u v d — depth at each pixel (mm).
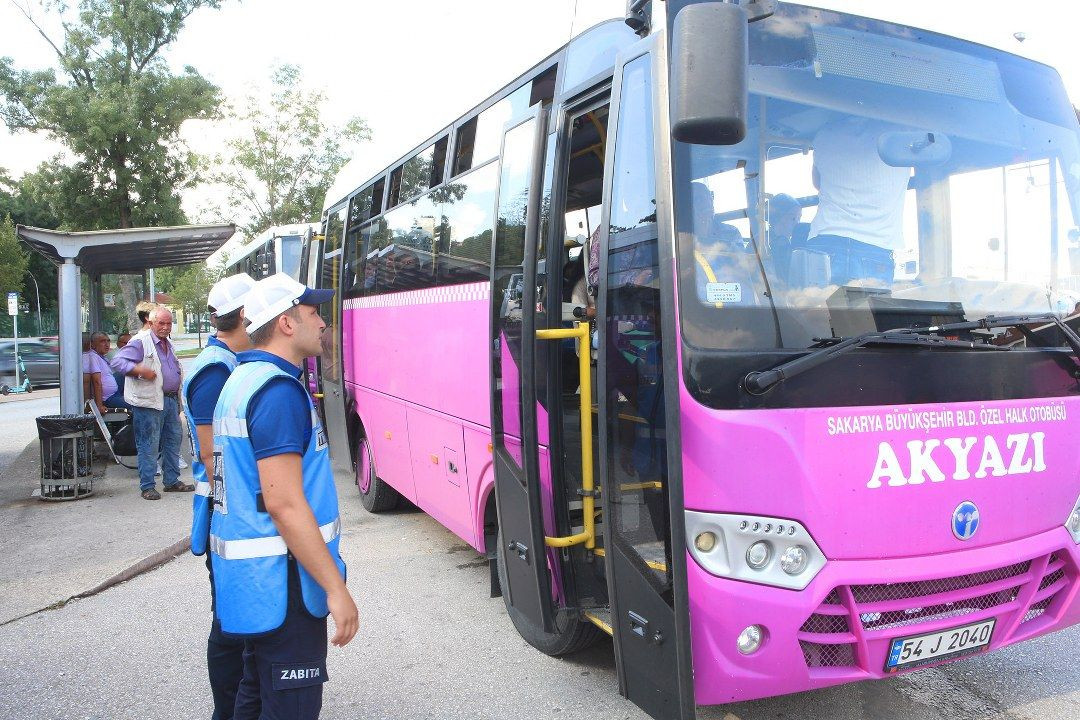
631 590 3104
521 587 4020
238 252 23656
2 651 4672
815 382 2896
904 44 3506
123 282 28109
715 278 2928
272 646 2650
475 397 4832
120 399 11328
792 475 2824
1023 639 3215
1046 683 3924
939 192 3424
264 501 2584
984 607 3123
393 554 6438
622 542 3141
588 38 3799
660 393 2941
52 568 6047
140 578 5984
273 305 2797
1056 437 3268
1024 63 3803
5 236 35938
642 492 3033
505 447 4145
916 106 3463
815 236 3139
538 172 3842
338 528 2760
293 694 2660
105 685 4227
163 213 26125
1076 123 3861
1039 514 3197
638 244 3113
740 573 2812
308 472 2686
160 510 7855
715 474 2805
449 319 5293
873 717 3658
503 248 4266
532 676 4219
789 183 3146
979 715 3646
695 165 2971
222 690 3201
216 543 2664
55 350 28062
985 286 3420
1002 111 3672
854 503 2877
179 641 4793
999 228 3525
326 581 2596
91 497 8484
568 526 3846
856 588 2910
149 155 25453
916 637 2961
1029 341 3273
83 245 9141
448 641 4707
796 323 2980
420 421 5934
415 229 6090
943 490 3000
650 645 3010
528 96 4426
